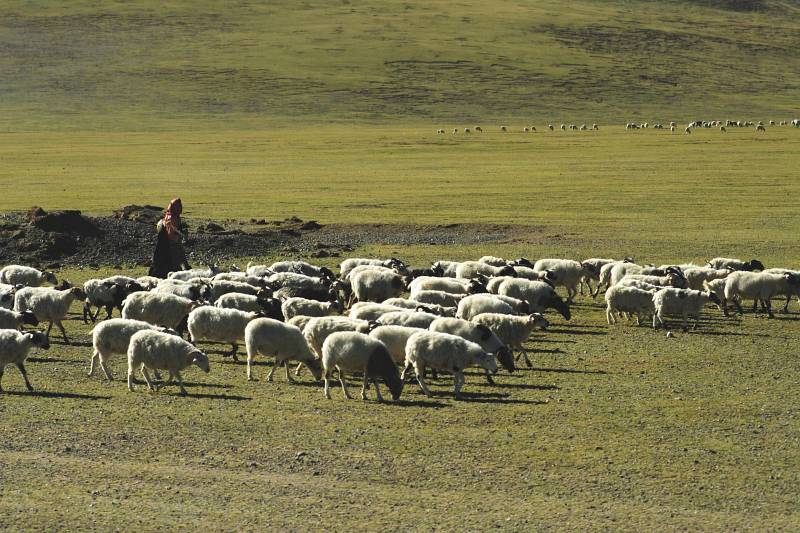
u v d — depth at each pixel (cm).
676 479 1684
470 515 1520
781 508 1567
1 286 3091
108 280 3114
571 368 2492
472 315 2758
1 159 9962
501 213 6212
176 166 9388
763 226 5631
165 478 1647
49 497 1545
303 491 1606
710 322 3192
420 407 2089
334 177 8406
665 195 7088
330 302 2850
